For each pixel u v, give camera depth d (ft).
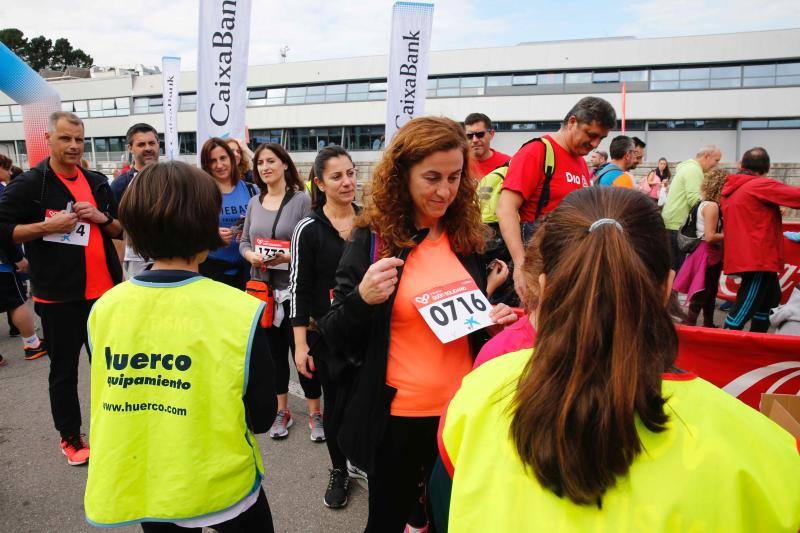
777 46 94.89
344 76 118.01
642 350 2.37
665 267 2.69
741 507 2.29
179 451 4.33
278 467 9.46
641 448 2.32
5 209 8.85
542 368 2.48
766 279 13.50
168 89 30.53
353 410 5.32
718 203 15.47
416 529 6.46
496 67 108.17
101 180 10.08
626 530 2.25
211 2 15.34
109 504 4.36
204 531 7.59
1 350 16.40
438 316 5.01
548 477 2.35
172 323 4.42
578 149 8.85
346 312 5.03
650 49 100.48
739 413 2.49
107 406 4.42
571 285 2.50
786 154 96.37
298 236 8.12
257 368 4.52
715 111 97.40
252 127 124.98
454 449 2.86
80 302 9.45
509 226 8.57
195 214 4.42
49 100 11.32
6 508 8.25
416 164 5.06
